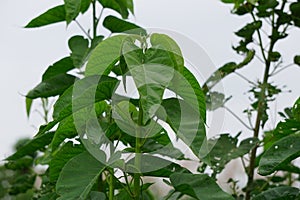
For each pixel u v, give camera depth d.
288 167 2.20
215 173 2.17
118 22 2.06
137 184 1.53
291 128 1.81
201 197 1.43
